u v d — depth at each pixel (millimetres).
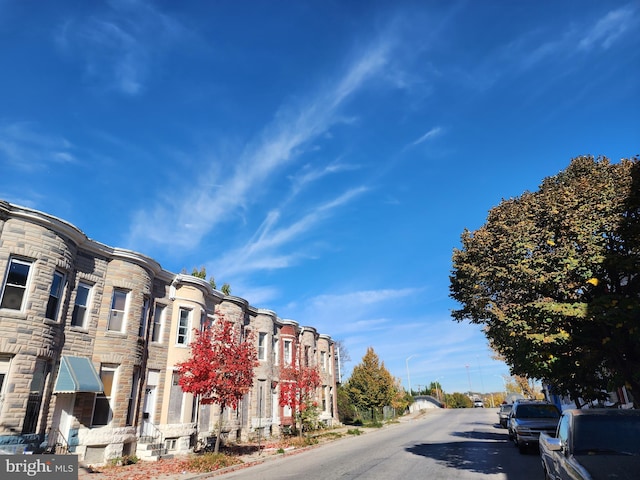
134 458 16641
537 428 16016
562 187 10516
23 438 13430
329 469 13828
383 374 49312
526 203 10758
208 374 17594
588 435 7195
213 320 24906
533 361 11750
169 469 14938
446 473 11953
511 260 10016
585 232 9180
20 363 13695
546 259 9492
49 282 15031
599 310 8680
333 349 43000
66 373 15227
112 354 17312
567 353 10875
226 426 23969
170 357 20828
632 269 8781
